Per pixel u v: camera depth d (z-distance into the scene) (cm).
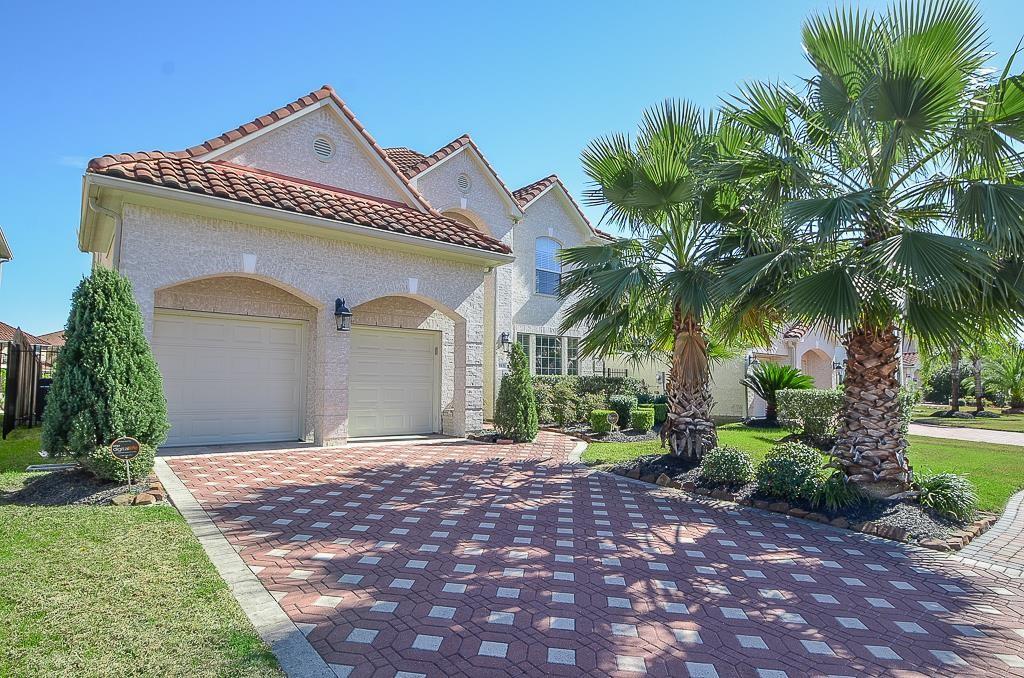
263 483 859
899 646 415
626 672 365
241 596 458
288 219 1095
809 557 618
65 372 742
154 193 949
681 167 980
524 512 769
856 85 786
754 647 406
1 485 768
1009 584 550
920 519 718
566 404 1825
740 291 816
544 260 2205
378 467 1025
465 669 361
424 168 1783
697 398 1066
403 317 1465
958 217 700
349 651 378
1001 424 2400
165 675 329
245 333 1230
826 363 3061
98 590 443
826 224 686
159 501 719
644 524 734
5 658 341
